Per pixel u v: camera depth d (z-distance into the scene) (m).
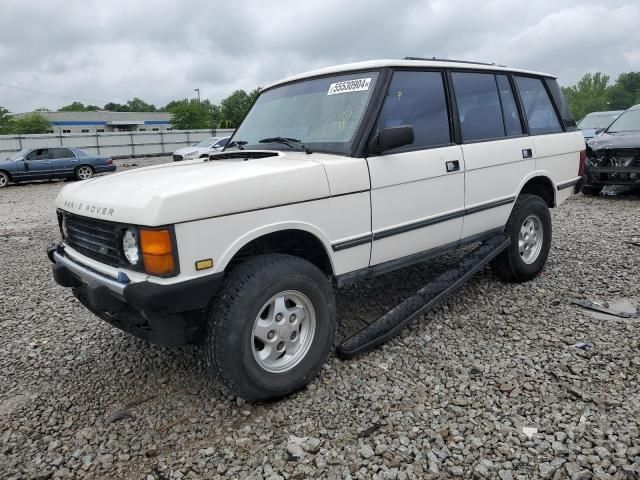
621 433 2.60
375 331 3.58
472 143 4.16
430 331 3.91
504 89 4.61
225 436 2.77
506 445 2.56
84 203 3.03
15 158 18.75
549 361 3.37
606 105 97.75
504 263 4.72
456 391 3.07
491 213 4.39
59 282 3.30
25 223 10.09
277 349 3.02
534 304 4.37
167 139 36.88
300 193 3.02
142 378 3.46
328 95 3.75
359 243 3.39
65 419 3.03
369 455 2.54
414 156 3.67
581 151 5.41
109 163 20.78
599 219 7.72
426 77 3.89
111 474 2.53
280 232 3.12
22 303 5.07
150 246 2.55
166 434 2.82
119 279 2.71
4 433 2.90
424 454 2.54
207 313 2.87
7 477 2.53
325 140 3.53
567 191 5.31
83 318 4.59
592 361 3.34
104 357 3.80
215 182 2.72
